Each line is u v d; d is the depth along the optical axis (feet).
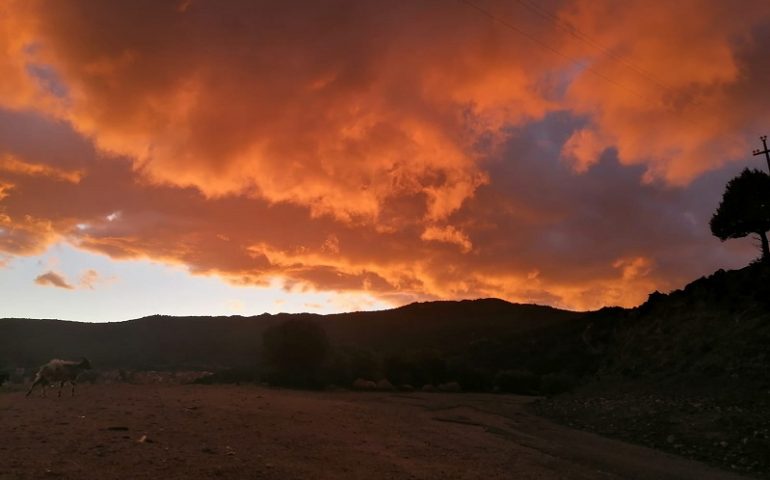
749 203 110.42
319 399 78.33
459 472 33.81
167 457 29.30
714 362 77.36
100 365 208.85
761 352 70.79
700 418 56.54
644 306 119.75
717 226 117.29
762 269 89.56
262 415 49.47
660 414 62.03
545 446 49.01
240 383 119.14
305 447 36.42
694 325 93.20
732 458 44.83
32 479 23.21
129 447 30.91
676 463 44.57
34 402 52.44
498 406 88.12
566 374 143.02
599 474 38.06
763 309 80.23
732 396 61.77
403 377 128.98
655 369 90.48
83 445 30.60
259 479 26.86
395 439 44.93
